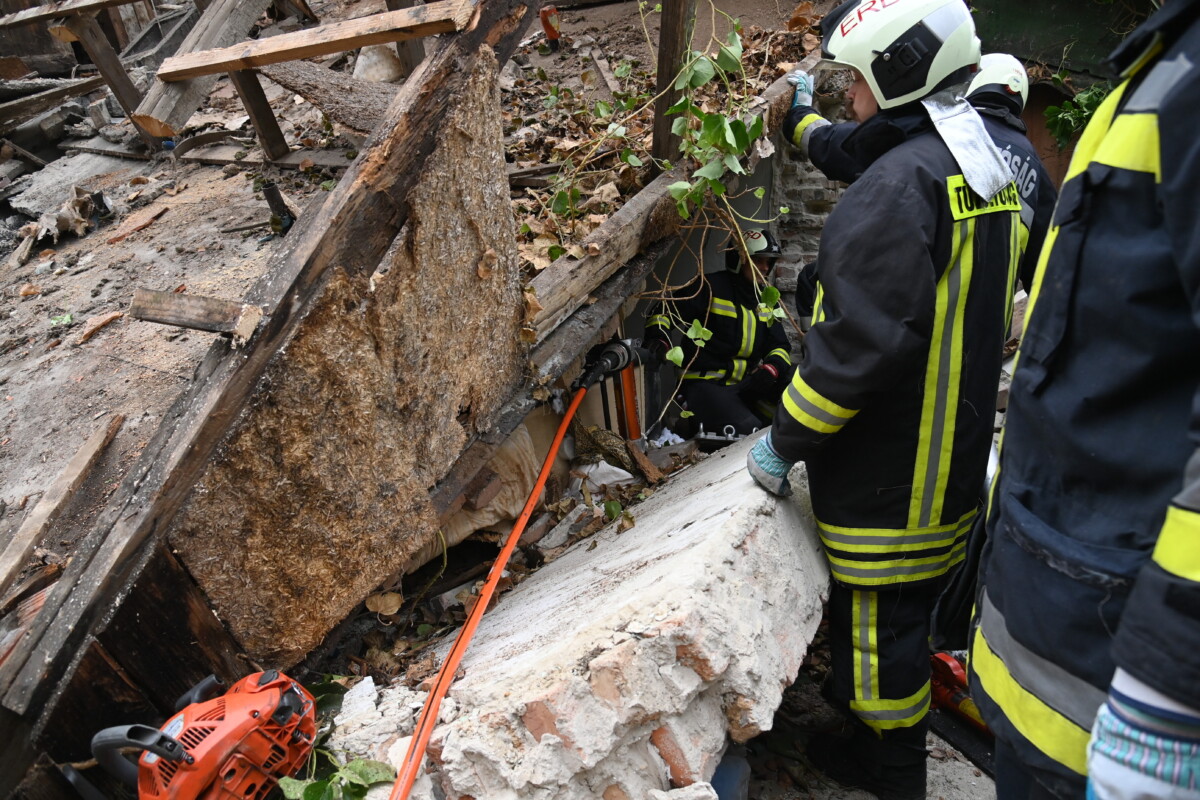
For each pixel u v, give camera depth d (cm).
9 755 156
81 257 374
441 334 196
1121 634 96
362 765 157
